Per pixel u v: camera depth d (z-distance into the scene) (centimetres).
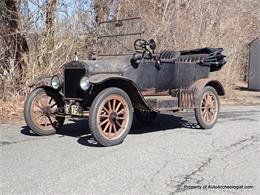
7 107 1115
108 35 898
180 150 695
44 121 815
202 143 755
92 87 721
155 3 1597
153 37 1500
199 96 898
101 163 604
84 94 746
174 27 1582
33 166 585
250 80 2208
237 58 1809
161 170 574
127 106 738
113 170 570
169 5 1617
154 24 1532
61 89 797
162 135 831
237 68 1833
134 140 776
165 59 876
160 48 1516
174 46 1557
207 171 573
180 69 891
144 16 1526
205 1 1697
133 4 1520
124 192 484
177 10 1627
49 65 1238
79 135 817
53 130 824
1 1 1164
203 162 620
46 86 817
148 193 482
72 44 1275
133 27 883
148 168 583
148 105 786
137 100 778
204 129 910
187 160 630
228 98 1684
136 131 881
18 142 745
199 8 1675
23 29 1201
